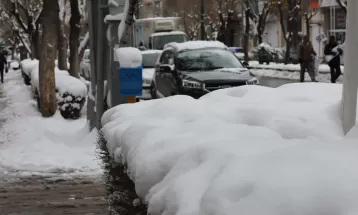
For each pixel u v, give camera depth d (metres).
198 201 2.73
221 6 60.44
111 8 12.30
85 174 9.85
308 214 2.19
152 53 23.69
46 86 16.97
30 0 37.78
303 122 4.14
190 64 17.00
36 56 37.19
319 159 2.56
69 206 7.58
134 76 12.05
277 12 58.91
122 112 5.69
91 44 13.66
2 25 64.62
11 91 26.98
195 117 4.58
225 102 5.27
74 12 23.38
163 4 73.62
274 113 4.41
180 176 3.08
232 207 2.40
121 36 12.24
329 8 51.28
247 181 2.49
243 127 3.98
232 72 16.34
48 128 14.84
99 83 13.16
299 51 27.69
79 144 12.85
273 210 2.26
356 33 3.85
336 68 25.59
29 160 11.00
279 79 32.50
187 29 65.06
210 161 3.02
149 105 5.77
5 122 16.14
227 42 57.22
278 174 2.44
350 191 2.20
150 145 3.87
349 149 2.74
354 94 3.85
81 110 18.03
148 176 3.57
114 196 4.71
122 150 4.56
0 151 12.01
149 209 3.24
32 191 8.66
